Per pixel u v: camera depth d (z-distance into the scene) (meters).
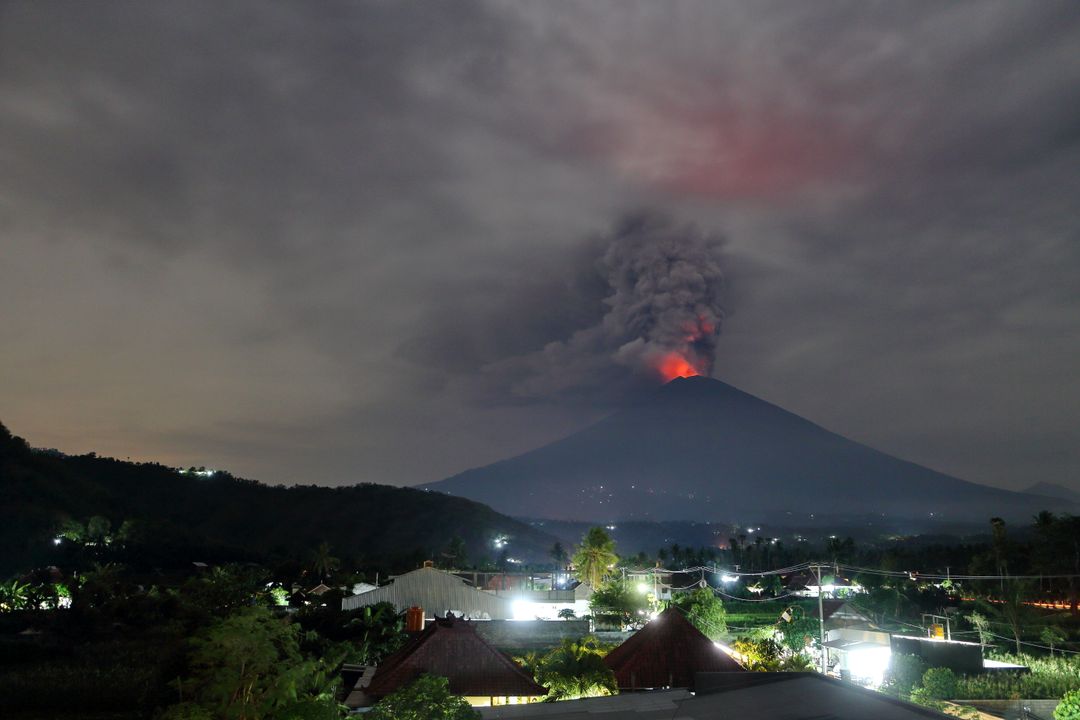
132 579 139.75
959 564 155.50
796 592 131.38
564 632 67.94
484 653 41.41
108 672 70.25
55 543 158.88
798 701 18.50
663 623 45.69
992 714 46.88
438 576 82.56
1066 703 39.03
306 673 23.25
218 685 22.23
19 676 68.38
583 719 21.14
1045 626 84.56
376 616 72.44
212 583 47.31
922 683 52.59
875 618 94.69
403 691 23.91
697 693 22.00
